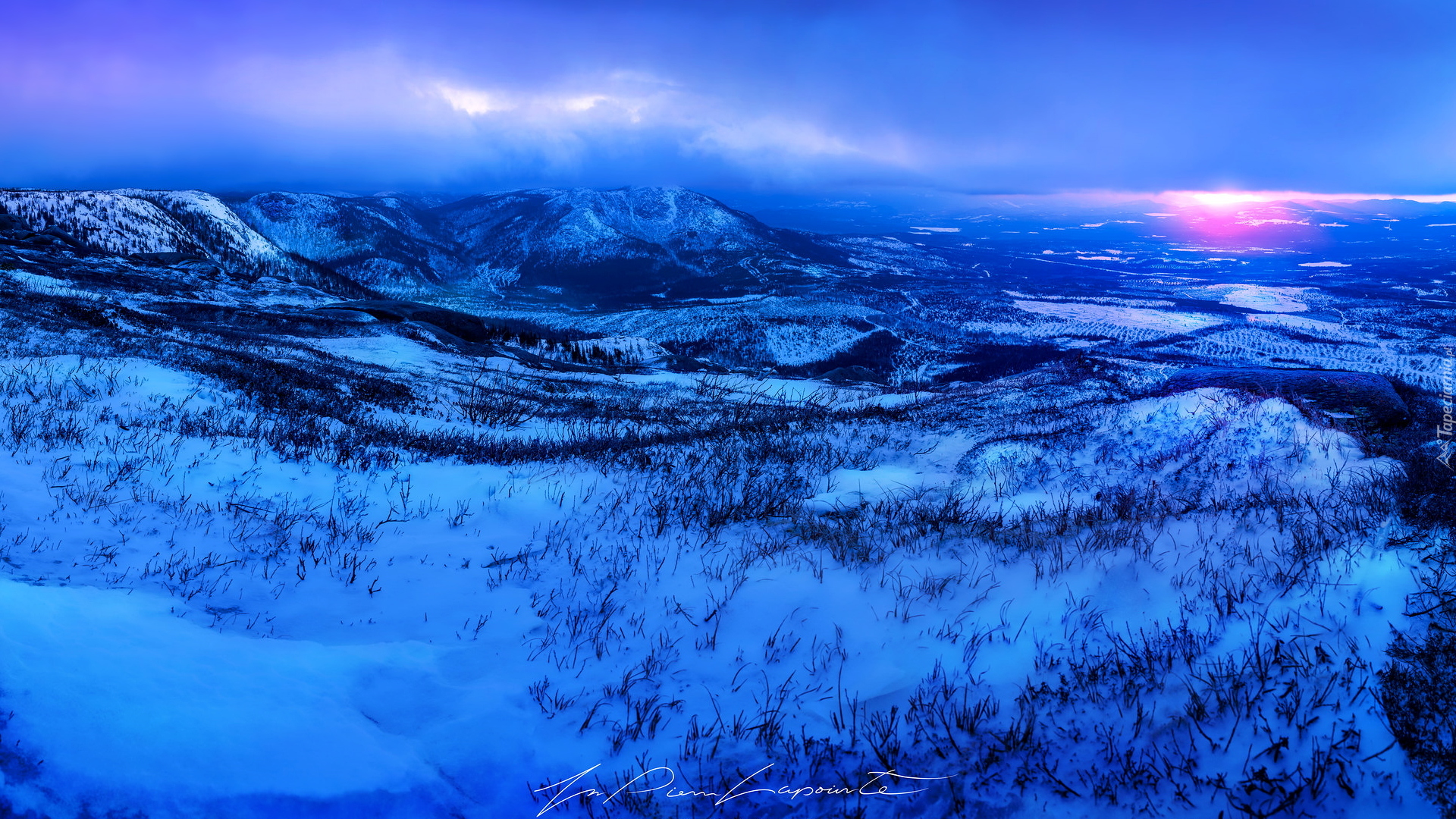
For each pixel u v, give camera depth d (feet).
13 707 9.97
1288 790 10.82
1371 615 13.76
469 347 135.44
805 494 30.81
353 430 40.47
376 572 20.47
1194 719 12.44
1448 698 11.41
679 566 21.58
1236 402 34.42
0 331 59.88
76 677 11.00
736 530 25.39
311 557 21.02
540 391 90.43
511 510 26.76
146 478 25.17
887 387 116.67
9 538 18.39
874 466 38.40
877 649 16.20
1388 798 10.41
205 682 12.13
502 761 12.07
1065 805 11.23
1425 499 19.21
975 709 13.51
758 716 13.76
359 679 14.06
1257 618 14.66
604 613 18.43
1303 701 12.24
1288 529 19.43
